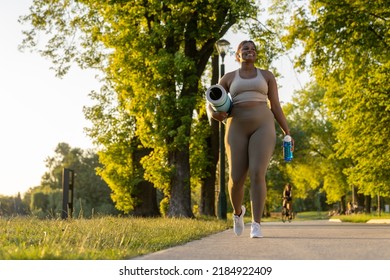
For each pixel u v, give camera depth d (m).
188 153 27.19
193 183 32.88
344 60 28.20
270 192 77.50
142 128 27.19
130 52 27.03
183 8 26.20
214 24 27.81
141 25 28.92
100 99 33.44
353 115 33.84
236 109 9.37
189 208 26.89
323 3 26.98
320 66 27.84
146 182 33.53
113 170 33.50
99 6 29.33
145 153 33.28
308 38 27.23
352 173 36.81
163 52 26.34
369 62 28.50
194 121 29.16
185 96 26.34
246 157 9.44
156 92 26.81
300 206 142.75
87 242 7.21
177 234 10.54
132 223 12.93
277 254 6.40
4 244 7.70
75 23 32.16
